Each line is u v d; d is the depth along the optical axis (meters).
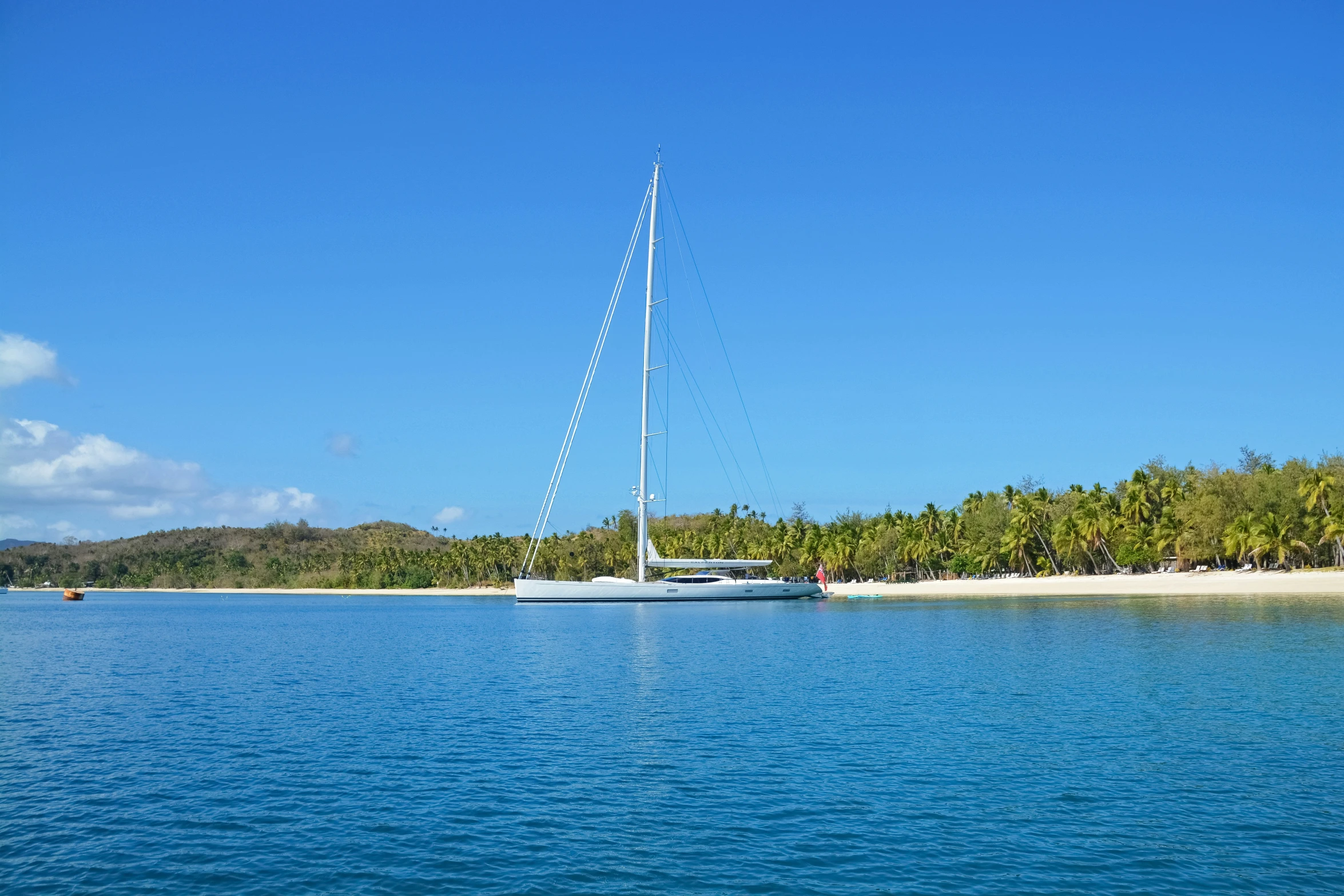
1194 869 16.03
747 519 199.62
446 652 54.44
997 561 141.25
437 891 15.45
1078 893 15.12
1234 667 38.47
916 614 83.31
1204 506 108.38
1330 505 101.06
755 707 31.83
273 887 15.71
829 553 159.00
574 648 55.25
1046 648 48.50
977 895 15.06
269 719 30.80
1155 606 80.12
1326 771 21.84
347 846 17.64
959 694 33.78
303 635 73.88
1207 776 21.64
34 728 29.59
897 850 17.11
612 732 27.67
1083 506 124.19
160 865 16.77
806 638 59.69
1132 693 32.91
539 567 196.38
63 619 108.50
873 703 32.28
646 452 97.75
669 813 19.39
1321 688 32.88
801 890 15.34
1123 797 20.09
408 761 24.19
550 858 16.84
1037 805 19.64
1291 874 15.74
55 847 17.75
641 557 98.31
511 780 22.09
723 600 100.50
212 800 20.75
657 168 99.44
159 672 45.84
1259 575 98.75
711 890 15.36
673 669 43.12
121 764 24.31
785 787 21.22
